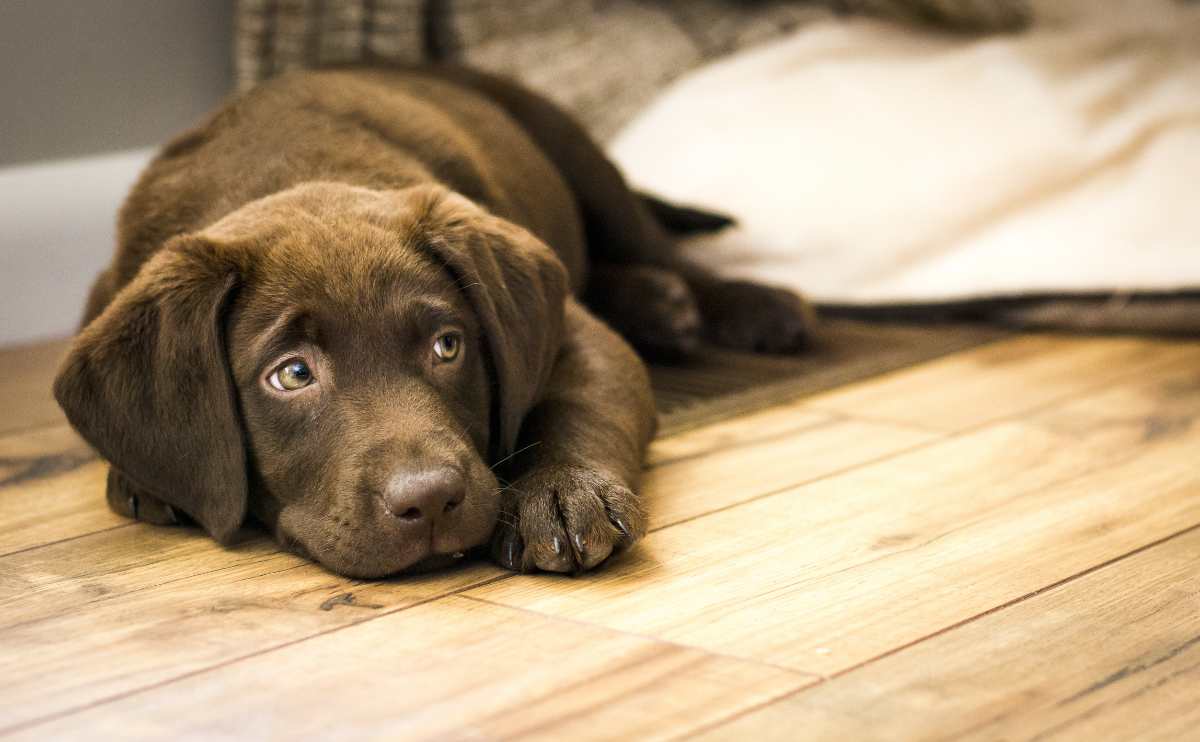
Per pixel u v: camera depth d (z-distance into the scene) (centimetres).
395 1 138
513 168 113
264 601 81
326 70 117
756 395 111
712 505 91
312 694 73
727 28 155
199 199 96
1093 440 100
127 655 76
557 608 80
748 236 134
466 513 82
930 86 138
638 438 93
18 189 134
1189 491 91
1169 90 135
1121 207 128
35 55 132
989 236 130
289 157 97
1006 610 78
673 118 143
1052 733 69
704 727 70
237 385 85
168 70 140
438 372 86
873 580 82
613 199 127
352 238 87
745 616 78
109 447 86
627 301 121
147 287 85
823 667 74
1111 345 121
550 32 149
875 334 127
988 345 123
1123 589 80
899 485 94
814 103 139
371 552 82
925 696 71
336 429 83
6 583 84
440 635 77
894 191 132
